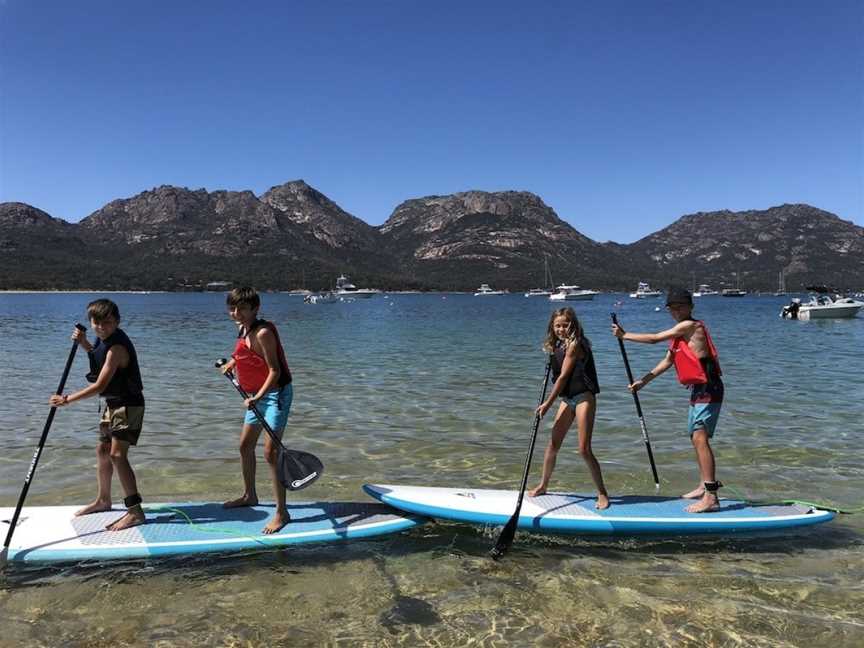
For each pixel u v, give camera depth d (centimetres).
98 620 411
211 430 922
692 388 577
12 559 479
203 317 4828
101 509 557
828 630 402
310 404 1127
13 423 960
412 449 832
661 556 514
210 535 513
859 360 1841
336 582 463
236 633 397
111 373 500
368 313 6425
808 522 559
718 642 389
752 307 8925
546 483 611
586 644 387
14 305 8112
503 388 1305
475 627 405
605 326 4322
